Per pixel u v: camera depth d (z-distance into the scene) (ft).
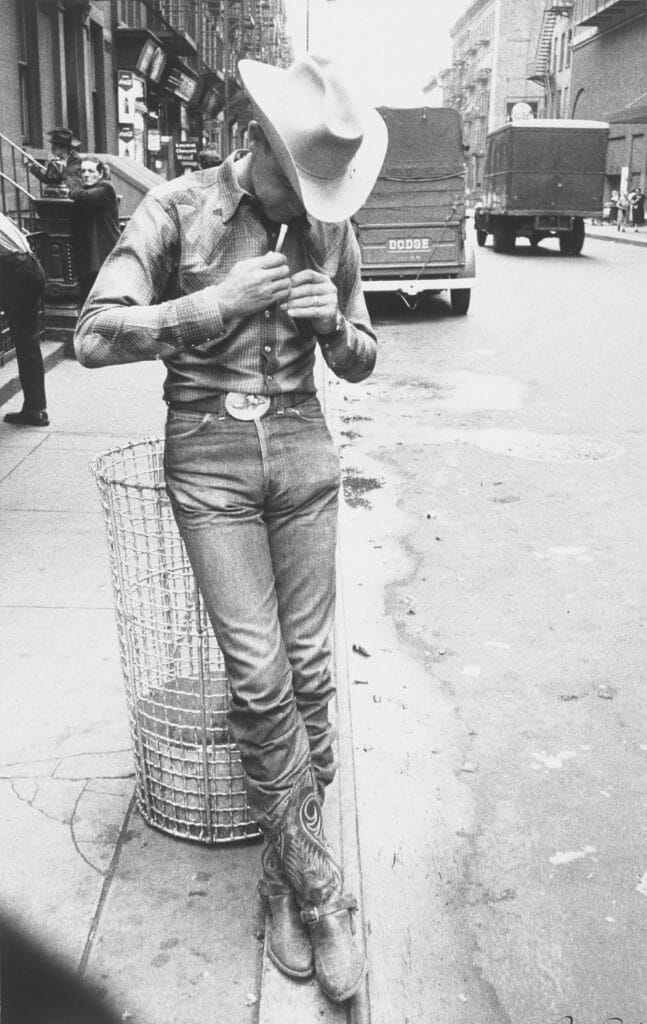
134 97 68.54
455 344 41.75
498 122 260.42
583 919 8.89
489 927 8.76
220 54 132.26
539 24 253.65
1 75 43.19
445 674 13.44
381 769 11.14
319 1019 7.43
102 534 17.03
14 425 24.00
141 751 9.24
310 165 6.84
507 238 98.68
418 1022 7.72
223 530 7.54
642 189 146.72
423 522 19.58
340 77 6.80
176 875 8.84
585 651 14.19
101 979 7.69
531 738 11.89
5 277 22.00
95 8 59.06
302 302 7.22
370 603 15.74
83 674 12.21
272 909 8.02
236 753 9.09
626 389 32.55
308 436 7.84
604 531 19.13
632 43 150.41
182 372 7.57
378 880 9.32
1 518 17.67
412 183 47.91
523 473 22.98
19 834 9.32
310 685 8.20
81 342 7.15
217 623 7.62
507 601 15.87
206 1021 7.39
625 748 11.72
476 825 10.20
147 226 7.29
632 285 66.13
